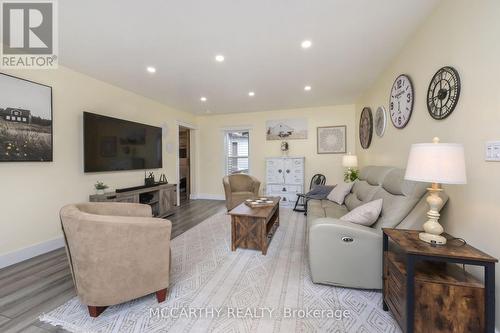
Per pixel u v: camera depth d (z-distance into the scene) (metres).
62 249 2.71
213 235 3.16
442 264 1.41
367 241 1.72
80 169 3.02
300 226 3.55
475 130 1.42
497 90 1.26
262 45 2.38
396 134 2.66
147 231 1.54
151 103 4.41
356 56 2.64
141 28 2.05
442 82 1.74
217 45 2.37
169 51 2.49
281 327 1.43
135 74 3.13
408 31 2.15
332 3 1.74
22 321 1.48
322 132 5.17
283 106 5.12
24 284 1.92
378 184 2.60
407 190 1.82
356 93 4.13
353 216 1.93
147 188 3.71
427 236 1.36
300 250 2.62
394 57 2.67
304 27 2.06
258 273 2.09
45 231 2.62
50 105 2.65
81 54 2.54
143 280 1.57
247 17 1.90
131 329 1.41
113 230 1.44
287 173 5.13
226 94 4.12
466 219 1.50
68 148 2.88
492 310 1.15
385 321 1.47
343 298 1.71
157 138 4.45
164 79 3.33
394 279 1.43
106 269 1.46
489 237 1.31
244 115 5.75
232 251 2.59
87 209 1.89
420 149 1.31
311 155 5.26
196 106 5.04
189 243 2.86
